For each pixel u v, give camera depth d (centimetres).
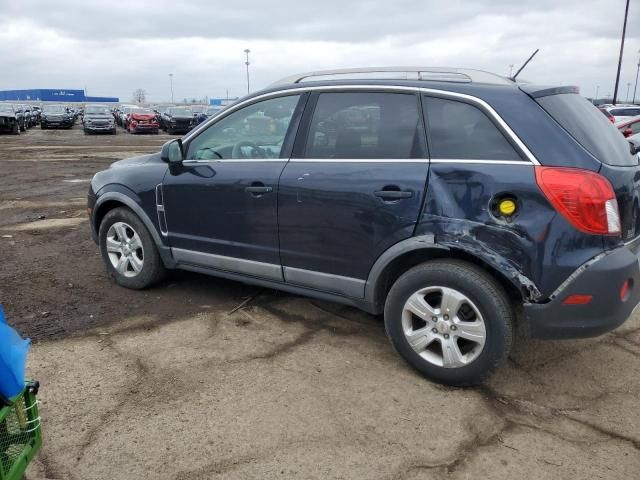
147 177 448
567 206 284
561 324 295
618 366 359
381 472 256
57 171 1348
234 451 269
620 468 261
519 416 302
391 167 332
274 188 373
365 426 290
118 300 458
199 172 416
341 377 339
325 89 369
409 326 335
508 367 356
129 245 474
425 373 332
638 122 1297
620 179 296
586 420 299
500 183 297
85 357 360
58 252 602
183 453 267
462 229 306
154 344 380
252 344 382
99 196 478
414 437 282
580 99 346
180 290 482
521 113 304
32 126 3988
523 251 293
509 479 253
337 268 357
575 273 286
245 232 395
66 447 270
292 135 377
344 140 355
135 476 252
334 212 349
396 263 340
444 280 311
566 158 291
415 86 337
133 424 289
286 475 253
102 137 2966
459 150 315
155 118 3438
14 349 207
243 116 404
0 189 1055
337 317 430
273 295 473
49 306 443
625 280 292
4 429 209
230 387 326
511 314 305
